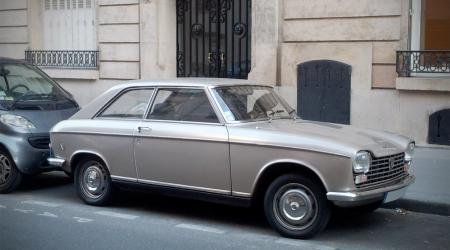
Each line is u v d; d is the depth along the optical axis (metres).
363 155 6.41
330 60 12.14
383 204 7.79
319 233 6.73
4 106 9.09
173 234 7.04
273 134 6.71
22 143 8.87
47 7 16.55
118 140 7.75
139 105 7.78
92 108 8.17
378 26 11.62
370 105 11.80
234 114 7.15
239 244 6.65
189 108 7.37
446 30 11.33
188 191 7.28
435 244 6.76
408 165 7.36
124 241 6.76
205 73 14.34
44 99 9.59
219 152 6.97
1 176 9.06
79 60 15.82
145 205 8.40
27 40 16.78
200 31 14.29
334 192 6.39
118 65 15.12
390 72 11.60
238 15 13.77
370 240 6.86
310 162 6.47
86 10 15.81
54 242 6.72
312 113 12.41
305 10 12.33
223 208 8.27
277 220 6.82
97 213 7.96
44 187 9.68
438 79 10.97
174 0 14.48
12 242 6.72
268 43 12.79
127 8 14.83
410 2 11.35
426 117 11.30
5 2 17.12
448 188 8.77
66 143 8.24
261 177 6.79
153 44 14.48
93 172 8.20
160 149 7.39
